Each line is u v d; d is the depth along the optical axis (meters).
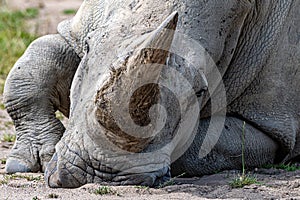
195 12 20.20
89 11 21.52
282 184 21.11
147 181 19.62
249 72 22.98
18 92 23.70
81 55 22.59
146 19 19.55
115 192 19.23
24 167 23.17
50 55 23.92
